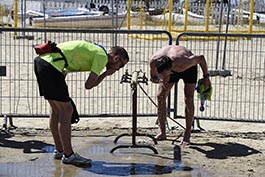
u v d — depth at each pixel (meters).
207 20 27.45
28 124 9.53
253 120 9.23
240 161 7.54
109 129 9.23
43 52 7.06
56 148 7.51
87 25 35.62
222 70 15.14
